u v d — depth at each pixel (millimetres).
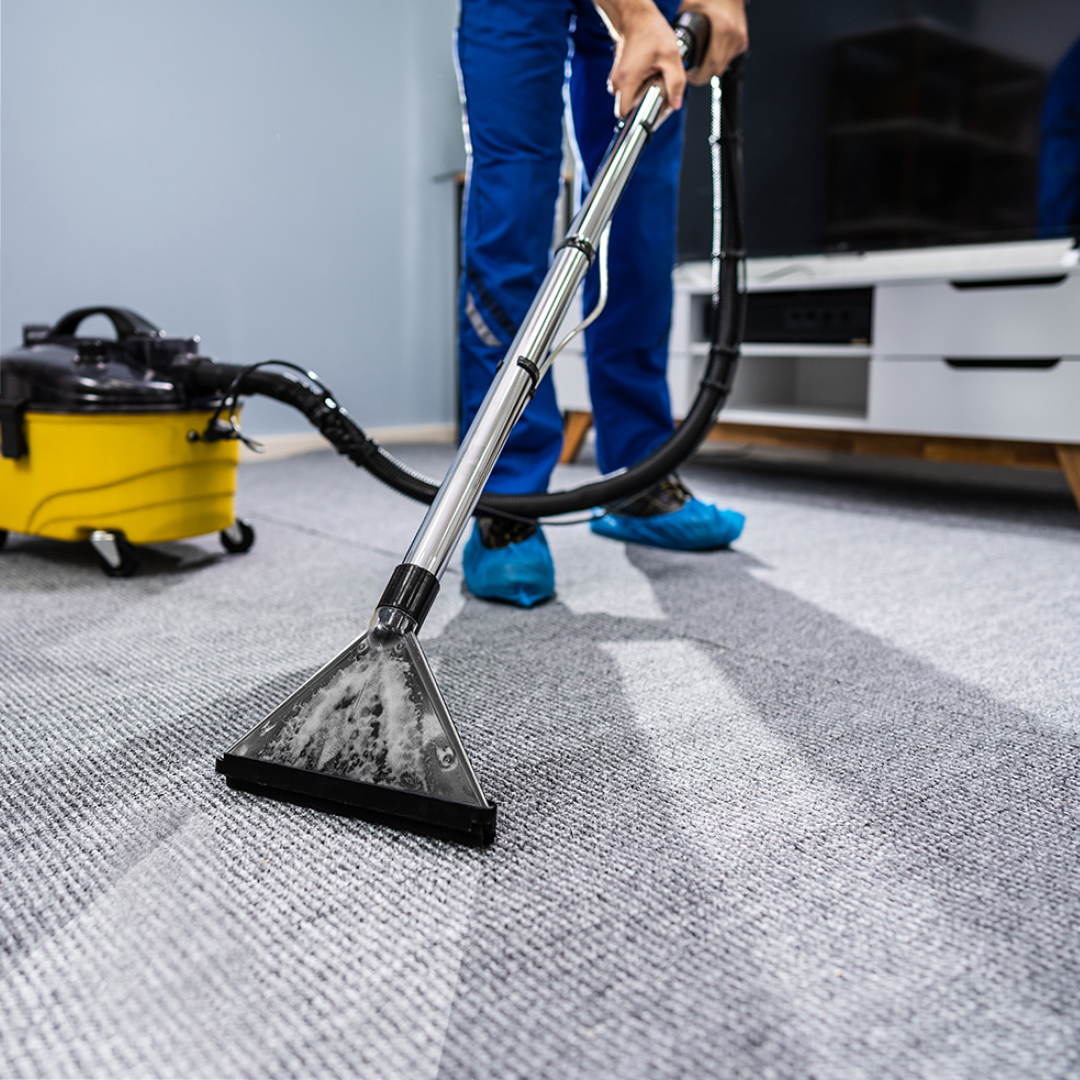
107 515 1361
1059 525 1802
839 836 654
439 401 3283
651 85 943
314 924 556
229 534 1546
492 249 1204
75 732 831
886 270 2588
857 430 2164
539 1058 451
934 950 532
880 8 2236
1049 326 1853
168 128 2492
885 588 1329
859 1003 489
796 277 2562
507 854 629
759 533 1716
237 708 886
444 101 3123
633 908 570
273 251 2766
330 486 2283
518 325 1216
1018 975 511
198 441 1401
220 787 723
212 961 522
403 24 2975
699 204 2570
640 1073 441
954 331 1967
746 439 2371
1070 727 844
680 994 495
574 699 903
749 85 2463
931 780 739
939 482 2389
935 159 2213
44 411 1350
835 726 844
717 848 638
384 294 3068
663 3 1264
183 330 2596
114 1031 469
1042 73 2043
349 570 1449
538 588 1227
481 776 742
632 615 1189
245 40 2607
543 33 1146
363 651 674
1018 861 623
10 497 1446
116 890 590
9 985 503
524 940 540
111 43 2357
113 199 2414
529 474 1263
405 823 654
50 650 1057
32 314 2305
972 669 995
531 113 1166
